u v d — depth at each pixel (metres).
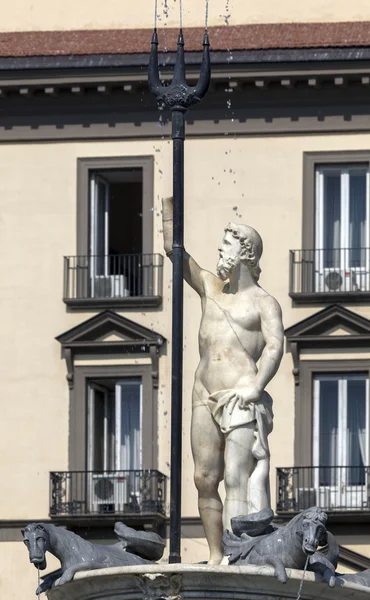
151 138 45.00
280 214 44.34
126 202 45.34
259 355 17.86
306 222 44.28
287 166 44.44
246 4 44.97
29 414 44.78
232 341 17.78
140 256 44.72
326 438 43.50
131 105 45.03
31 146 45.50
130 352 44.47
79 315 44.94
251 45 44.06
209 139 44.59
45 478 44.38
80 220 45.25
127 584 16.38
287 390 43.66
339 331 43.69
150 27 45.25
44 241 45.34
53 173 45.38
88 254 45.12
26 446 44.59
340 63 43.91
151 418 44.25
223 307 17.92
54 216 45.38
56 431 44.62
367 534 42.25
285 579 16.09
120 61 44.62
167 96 17.59
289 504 43.00
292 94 44.44
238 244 17.94
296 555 16.25
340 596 16.38
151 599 16.30
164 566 16.16
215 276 18.16
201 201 44.44
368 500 42.81
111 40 45.12
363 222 44.25
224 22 44.88
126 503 43.81
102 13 45.59
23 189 45.50
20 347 45.03
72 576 16.50
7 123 45.50
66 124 45.38
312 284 44.03
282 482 43.09
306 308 43.97
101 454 44.47
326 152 44.38
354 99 44.34
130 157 45.03
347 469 43.06
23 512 44.12
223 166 44.50
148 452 44.12
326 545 16.44
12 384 44.97
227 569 16.09
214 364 17.75
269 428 17.70
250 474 17.56
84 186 45.25
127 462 44.28
